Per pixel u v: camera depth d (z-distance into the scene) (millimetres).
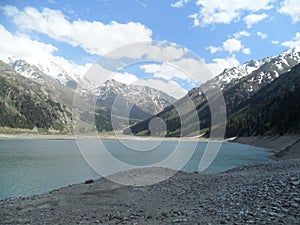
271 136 92438
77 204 15914
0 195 23438
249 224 8734
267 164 29641
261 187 13906
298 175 15266
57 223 11891
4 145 91250
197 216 10664
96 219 12109
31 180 30188
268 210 9961
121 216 12148
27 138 153625
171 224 9867
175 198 15695
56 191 20578
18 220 12859
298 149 53156
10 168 38812
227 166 39750
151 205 14359
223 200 12945
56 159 49781
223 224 9086
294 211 9445
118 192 18484
